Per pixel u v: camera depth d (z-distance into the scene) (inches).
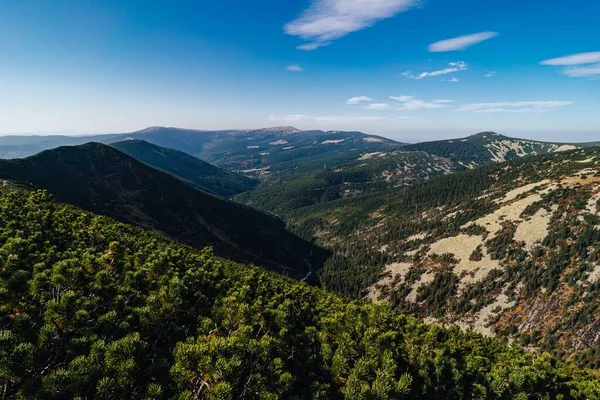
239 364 462.3
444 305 4335.6
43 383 375.9
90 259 772.0
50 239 1225.4
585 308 3206.2
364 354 740.0
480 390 709.9
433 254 5433.1
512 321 3627.0
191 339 536.1
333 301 1525.6
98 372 409.4
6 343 380.2
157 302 646.5
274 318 809.5
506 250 4547.2
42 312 566.6
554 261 3937.0
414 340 875.4
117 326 577.0
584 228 4124.0
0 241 1041.5
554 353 3016.7
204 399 465.1
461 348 1173.1
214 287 1027.9
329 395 663.8
